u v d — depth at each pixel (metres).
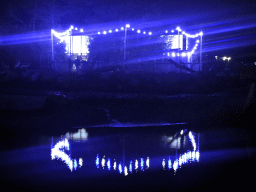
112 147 7.36
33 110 11.18
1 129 9.09
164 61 24.44
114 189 4.79
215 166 5.91
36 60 26.53
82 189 4.79
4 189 4.78
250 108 11.31
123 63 21.89
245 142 7.83
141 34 24.34
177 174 5.44
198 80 18.27
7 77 16.64
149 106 12.92
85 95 15.24
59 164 6.05
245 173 5.50
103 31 23.86
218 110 11.67
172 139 8.21
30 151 6.98
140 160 6.32
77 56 24.02
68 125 9.86
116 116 11.31
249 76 20.92
